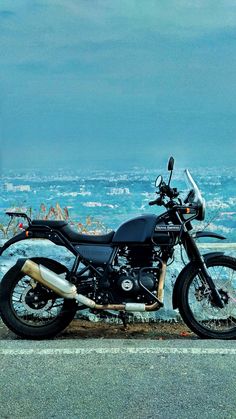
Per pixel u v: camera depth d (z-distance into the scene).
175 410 4.60
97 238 6.38
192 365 5.48
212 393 4.89
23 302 6.32
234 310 6.71
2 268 7.10
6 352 5.84
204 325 6.70
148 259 6.34
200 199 6.39
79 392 4.92
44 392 4.93
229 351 5.86
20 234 6.35
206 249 7.05
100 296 6.28
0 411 4.60
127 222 6.34
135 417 4.49
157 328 6.83
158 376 5.23
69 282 6.29
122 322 6.95
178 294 6.39
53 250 7.10
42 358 5.68
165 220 6.37
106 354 5.78
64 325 6.33
